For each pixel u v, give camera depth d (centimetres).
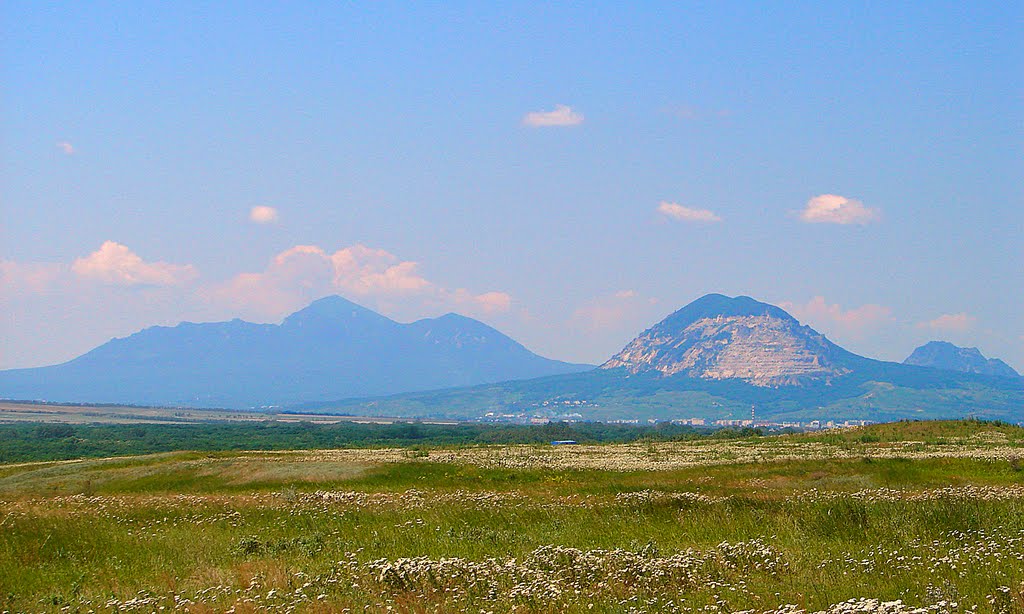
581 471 5006
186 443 15612
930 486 4038
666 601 1528
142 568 2086
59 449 13888
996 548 1872
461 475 5000
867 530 2156
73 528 2502
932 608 1330
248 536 2522
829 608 1410
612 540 2283
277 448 14625
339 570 1900
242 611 1580
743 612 1388
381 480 4988
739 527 2345
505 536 2355
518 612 1485
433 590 1666
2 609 1700
